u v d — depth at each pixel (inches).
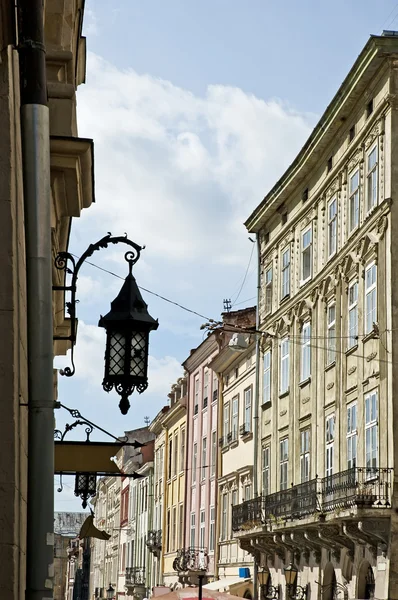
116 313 503.5
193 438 2655.0
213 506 2349.9
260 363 1932.8
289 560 1673.2
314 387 1589.6
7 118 359.3
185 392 2837.1
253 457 1968.5
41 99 332.8
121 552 4077.3
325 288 1561.3
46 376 326.3
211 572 2290.8
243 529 1785.2
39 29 335.6
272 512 1630.2
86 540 5472.4
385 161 1312.7
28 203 328.8
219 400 2335.1
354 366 1414.9
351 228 1456.7
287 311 1761.8
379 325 1301.7
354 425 1398.9
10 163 358.6
